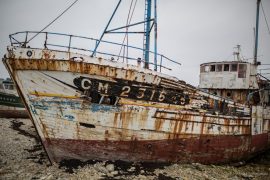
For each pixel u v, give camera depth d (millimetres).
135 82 8508
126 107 8594
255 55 15570
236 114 12109
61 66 7676
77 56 7797
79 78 7895
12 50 7527
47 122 8094
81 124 8273
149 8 10211
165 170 9234
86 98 8117
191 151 10398
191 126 10125
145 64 9719
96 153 8719
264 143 15070
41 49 7598
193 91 10078
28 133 15461
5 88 23953
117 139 8750
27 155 10039
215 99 11016
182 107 9781
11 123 19203
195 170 9891
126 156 9062
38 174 7750
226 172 10617
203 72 14914
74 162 8594
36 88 7824
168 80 9219
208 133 10789
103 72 8008
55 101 7965
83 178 7551
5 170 7996
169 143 9680
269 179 10336
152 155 9461
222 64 14125
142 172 8625
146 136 9141
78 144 8445
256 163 13945
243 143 12820
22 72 7645
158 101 9109
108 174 8039
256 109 13531
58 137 8266
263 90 14969
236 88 13523
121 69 8211
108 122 8492
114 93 8336
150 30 10227
